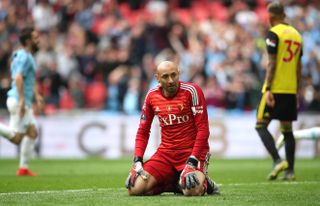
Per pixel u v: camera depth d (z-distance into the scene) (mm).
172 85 24172
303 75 67250
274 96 33719
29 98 38031
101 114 62344
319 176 36688
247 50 69250
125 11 80438
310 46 75250
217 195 24859
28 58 37500
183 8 82125
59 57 69125
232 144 60750
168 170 24562
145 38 70125
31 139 38656
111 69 66375
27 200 23250
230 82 65812
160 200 22672
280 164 33594
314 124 60594
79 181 33688
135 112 63406
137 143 24938
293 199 23750
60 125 60375
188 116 24531
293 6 80750
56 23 75750
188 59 68375
